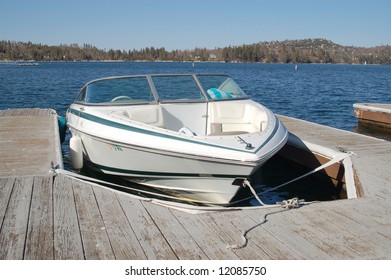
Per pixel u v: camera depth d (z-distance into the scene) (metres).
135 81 6.70
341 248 3.40
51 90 26.11
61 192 4.52
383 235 3.66
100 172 6.67
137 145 5.44
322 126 9.04
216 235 3.59
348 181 5.48
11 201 4.25
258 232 3.67
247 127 6.68
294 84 36.03
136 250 3.30
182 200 5.87
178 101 6.55
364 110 13.20
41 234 3.54
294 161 7.47
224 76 7.34
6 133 7.87
